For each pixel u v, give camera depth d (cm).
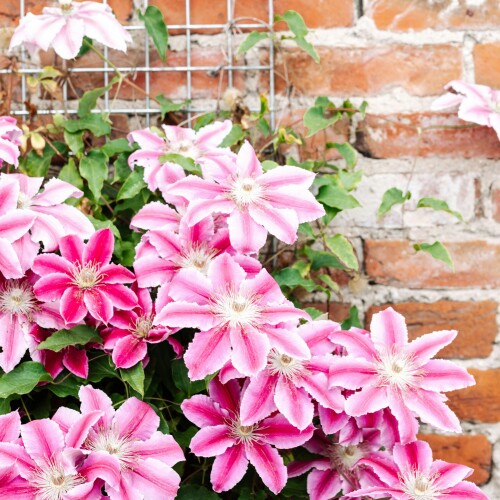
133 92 193
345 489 173
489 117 188
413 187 193
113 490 159
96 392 165
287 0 193
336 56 194
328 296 188
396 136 193
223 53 193
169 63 194
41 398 172
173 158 178
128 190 182
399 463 167
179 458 164
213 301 166
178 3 193
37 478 160
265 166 182
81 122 186
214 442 167
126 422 165
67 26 181
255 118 189
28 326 169
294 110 193
